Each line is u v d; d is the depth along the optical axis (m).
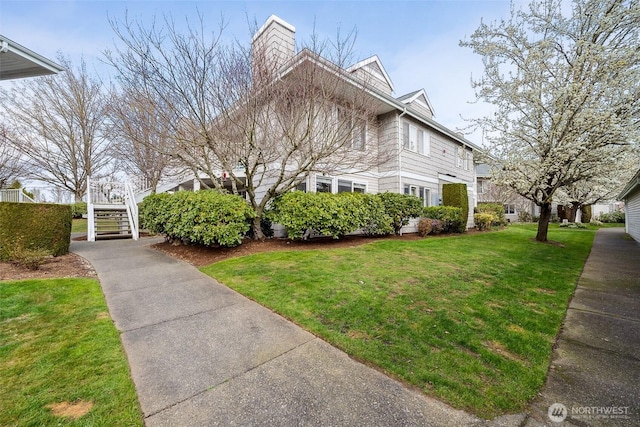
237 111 6.16
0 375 2.18
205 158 6.79
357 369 2.37
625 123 7.02
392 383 2.20
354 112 7.04
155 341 2.78
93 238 9.14
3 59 5.20
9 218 5.45
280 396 2.04
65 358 2.43
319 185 9.38
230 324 3.15
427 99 15.38
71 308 3.46
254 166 6.81
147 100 6.07
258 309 3.53
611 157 7.73
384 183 11.28
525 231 14.46
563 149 7.73
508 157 9.12
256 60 6.08
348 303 3.64
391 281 4.57
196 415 1.86
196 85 5.88
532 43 8.03
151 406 1.93
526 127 8.87
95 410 1.87
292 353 2.60
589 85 7.18
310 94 6.34
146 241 8.94
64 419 1.78
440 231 11.59
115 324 3.13
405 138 11.64
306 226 7.09
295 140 6.55
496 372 2.38
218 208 6.21
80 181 15.57
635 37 6.79
